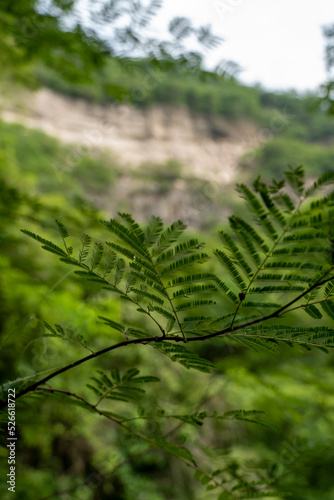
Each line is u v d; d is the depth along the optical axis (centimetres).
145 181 2784
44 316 201
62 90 3027
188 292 65
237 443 398
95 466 540
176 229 63
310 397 332
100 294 207
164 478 594
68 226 228
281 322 165
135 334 74
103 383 82
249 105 3453
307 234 54
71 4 212
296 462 204
